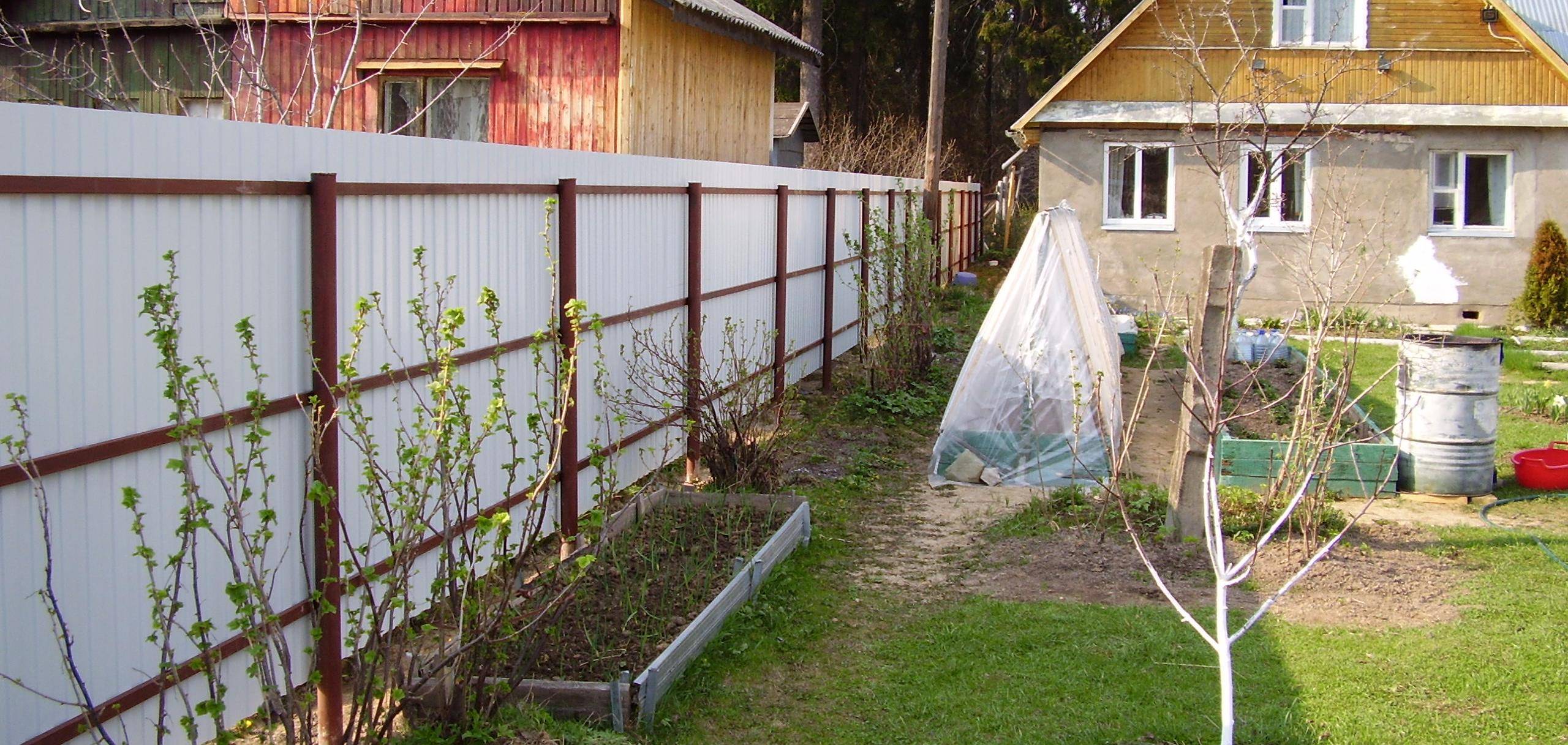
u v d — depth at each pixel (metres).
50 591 3.19
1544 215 19.34
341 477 4.86
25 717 3.44
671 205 8.50
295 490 4.57
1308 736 4.81
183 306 3.95
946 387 13.43
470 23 13.67
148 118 3.74
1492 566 7.03
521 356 6.39
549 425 6.66
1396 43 19.31
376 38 13.87
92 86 13.42
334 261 4.61
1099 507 8.12
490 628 4.44
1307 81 19.39
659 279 8.34
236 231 4.19
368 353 5.02
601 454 5.45
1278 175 7.90
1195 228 19.88
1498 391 8.63
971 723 5.05
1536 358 15.48
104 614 3.71
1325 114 17.03
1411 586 6.66
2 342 3.29
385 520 5.17
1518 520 8.13
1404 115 19.30
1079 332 9.59
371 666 4.24
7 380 3.32
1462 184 19.50
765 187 10.71
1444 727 4.89
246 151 4.19
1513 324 19.38
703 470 9.11
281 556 4.49
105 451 3.64
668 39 14.75
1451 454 8.54
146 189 3.74
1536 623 6.07
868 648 5.88
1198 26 19.58
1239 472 8.65
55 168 3.41
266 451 4.29
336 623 4.66
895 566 7.27
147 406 3.83
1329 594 6.52
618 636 5.57
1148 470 10.03
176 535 3.49
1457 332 18.41
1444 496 8.59
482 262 5.93
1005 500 8.85
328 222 4.57
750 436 8.81
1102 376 9.33
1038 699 5.26
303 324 4.54
